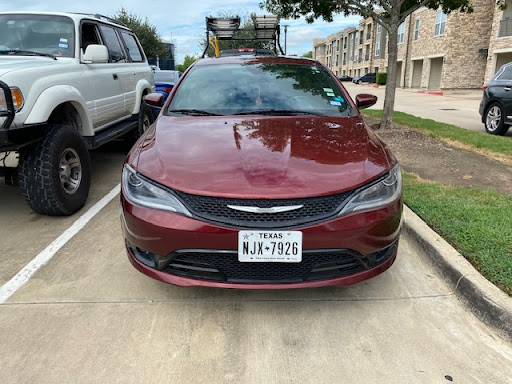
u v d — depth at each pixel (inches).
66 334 94.7
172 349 90.4
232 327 98.0
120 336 94.3
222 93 144.7
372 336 94.9
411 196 169.3
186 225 90.5
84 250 135.1
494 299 98.8
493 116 345.4
